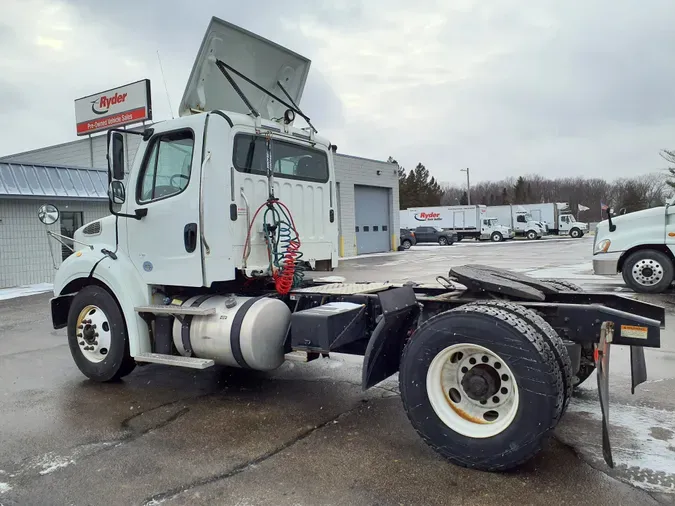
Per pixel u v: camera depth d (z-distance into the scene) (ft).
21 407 15.87
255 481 10.87
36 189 53.47
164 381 18.30
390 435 13.12
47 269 55.06
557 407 10.16
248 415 14.75
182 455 12.22
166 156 16.42
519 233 157.58
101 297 17.67
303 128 18.90
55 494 10.53
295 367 19.71
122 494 10.48
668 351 20.58
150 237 16.66
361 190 99.14
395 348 13.76
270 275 16.34
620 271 35.99
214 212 15.31
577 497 9.89
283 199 17.47
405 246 112.98
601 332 11.16
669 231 33.35
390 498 10.03
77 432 13.79
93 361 17.99
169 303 16.90
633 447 12.01
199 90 17.53
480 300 13.26
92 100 79.97
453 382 11.57
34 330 29.14
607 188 327.06
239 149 15.89
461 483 10.54
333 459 11.80
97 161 81.00
